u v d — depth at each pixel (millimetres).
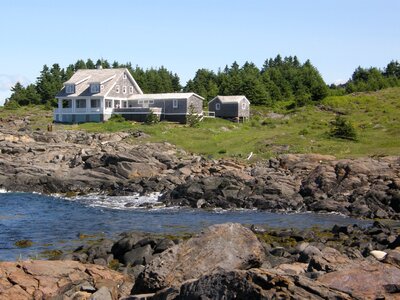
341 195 40281
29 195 46125
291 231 27109
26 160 53438
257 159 54938
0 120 82250
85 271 15625
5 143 57219
